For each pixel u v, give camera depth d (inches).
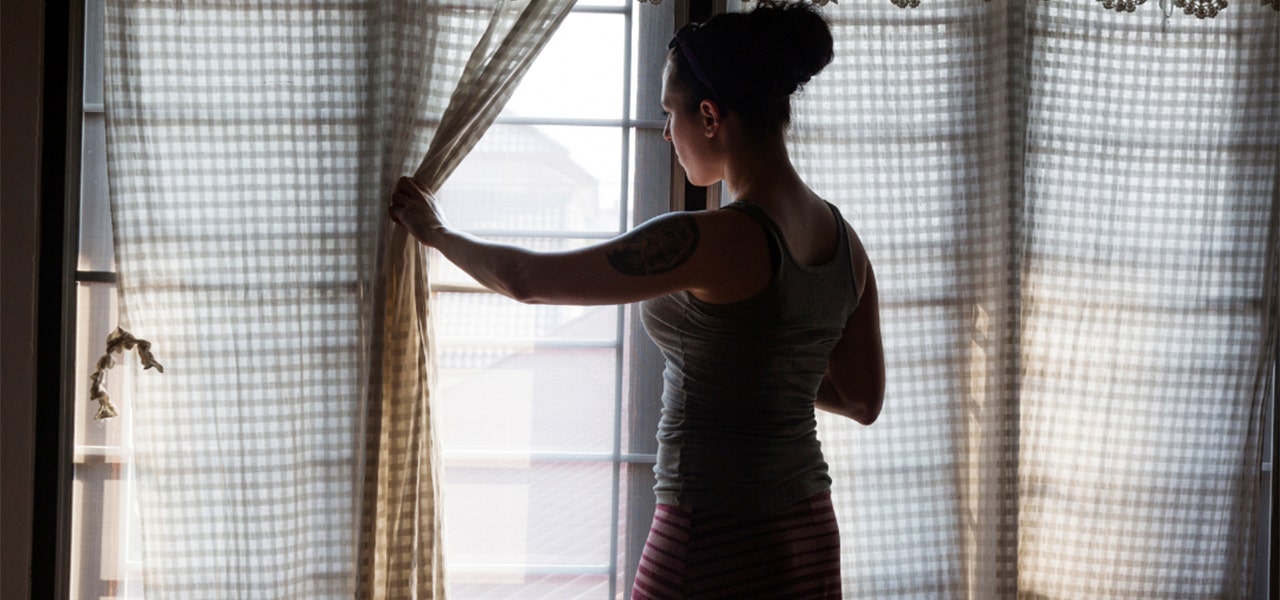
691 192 69.0
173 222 60.0
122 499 66.6
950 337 64.4
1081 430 65.8
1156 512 66.0
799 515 48.0
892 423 64.6
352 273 60.5
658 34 69.0
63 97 64.0
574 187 69.0
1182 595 66.3
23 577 63.5
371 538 58.4
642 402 69.8
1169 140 65.2
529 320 69.0
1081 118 64.9
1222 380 66.0
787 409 48.6
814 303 48.8
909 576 64.7
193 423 60.3
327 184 60.2
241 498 60.4
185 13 59.6
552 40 68.6
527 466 69.2
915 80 64.0
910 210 64.4
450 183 68.0
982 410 64.1
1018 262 62.5
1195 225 65.6
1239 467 66.2
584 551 69.7
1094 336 65.7
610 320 69.6
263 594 60.8
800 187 50.6
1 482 63.2
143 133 59.6
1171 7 64.3
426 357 59.1
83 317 66.0
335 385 60.6
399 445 59.0
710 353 47.9
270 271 60.3
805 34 48.9
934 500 64.5
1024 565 66.1
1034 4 64.0
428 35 60.2
